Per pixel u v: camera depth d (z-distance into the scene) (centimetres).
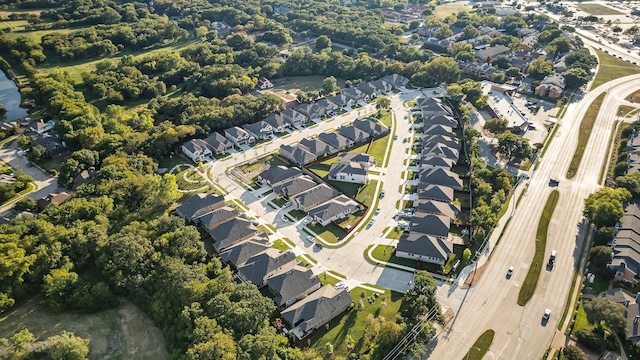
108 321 11350
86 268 12875
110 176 15775
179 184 17000
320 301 11225
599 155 18088
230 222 14112
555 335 10644
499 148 17962
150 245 12600
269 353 9694
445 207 14812
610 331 10656
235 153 19188
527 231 14025
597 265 12431
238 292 10938
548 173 17000
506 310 11344
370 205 15725
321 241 14088
